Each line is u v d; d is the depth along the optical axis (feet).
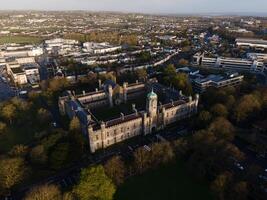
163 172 528.22
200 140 559.79
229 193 438.81
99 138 620.90
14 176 485.15
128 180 506.48
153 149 552.82
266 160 560.61
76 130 623.36
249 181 460.55
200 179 503.61
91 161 586.86
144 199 460.96
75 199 429.38
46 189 431.84
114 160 520.42
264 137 650.43
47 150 556.92
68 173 547.08
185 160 561.43
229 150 538.47
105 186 430.20
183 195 469.57
